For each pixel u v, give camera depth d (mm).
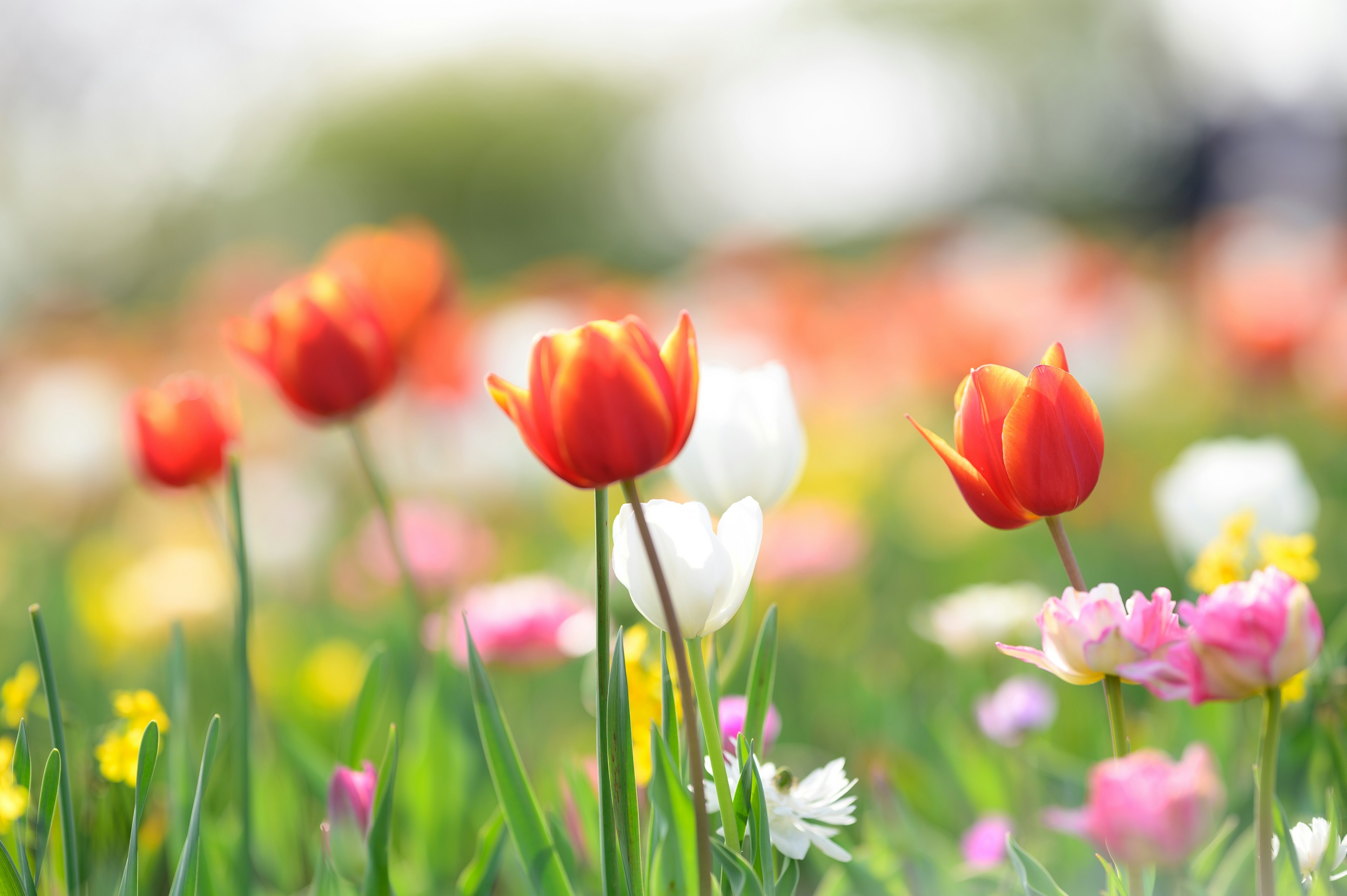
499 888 1893
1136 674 970
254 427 6887
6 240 17922
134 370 7984
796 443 1573
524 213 27656
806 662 2986
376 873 1180
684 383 1044
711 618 1118
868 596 3775
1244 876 1165
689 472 1557
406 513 3598
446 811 1806
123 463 6387
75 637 3578
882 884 1349
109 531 5953
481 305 8742
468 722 1946
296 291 2061
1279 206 15156
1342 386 5137
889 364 6613
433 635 2117
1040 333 6402
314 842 1822
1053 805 1814
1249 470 2172
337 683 2688
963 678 2322
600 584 1022
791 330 6566
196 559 3289
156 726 1161
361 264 3008
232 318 2115
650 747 1302
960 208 25688
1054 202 24625
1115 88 24562
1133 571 3633
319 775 1812
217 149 21672
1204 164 19812
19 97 18625
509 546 4934
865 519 4805
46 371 7535
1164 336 7926
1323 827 1082
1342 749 1391
